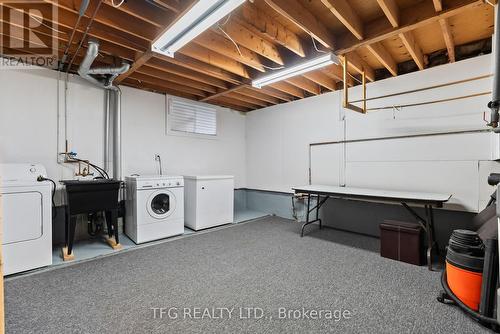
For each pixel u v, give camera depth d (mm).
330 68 3713
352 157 4164
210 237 3826
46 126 3400
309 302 2025
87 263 2805
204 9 1955
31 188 2594
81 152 3699
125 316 1835
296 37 2873
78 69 3287
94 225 3631
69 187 2883
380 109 3768
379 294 2145
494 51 1884
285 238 3785
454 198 3191
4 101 3096
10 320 1782
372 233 3930
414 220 3557
